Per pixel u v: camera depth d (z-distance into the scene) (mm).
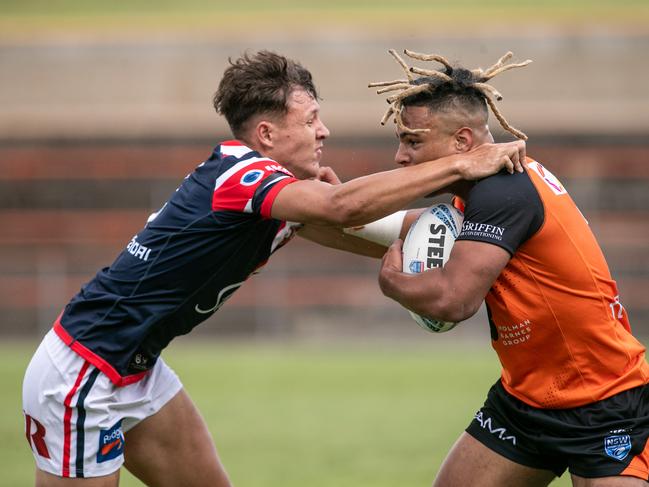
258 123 16203
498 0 118750
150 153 70938
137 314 15938
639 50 80000
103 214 69438
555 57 79750
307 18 103625
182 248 15758
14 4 120188
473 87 15406
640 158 68250
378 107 71750
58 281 68438
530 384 15609
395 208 14891
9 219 69062
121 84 81938
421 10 112125
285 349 59625
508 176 15102
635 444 14914
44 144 72812
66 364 15953
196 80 81750
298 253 66438
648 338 61719
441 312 14852
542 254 15078
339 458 29344
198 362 53625
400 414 37156
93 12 115750
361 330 64938
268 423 35719
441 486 16328
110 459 16109
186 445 17422
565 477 26859
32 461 28984
